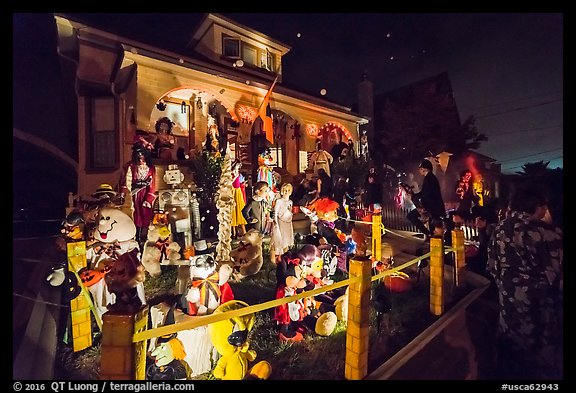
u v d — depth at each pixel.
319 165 11.26
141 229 5.43
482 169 12.03
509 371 2.99
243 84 9.55
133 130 7.55
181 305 2.86
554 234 3.00
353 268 2.68
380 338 3.46
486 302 4.50
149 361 2.66
